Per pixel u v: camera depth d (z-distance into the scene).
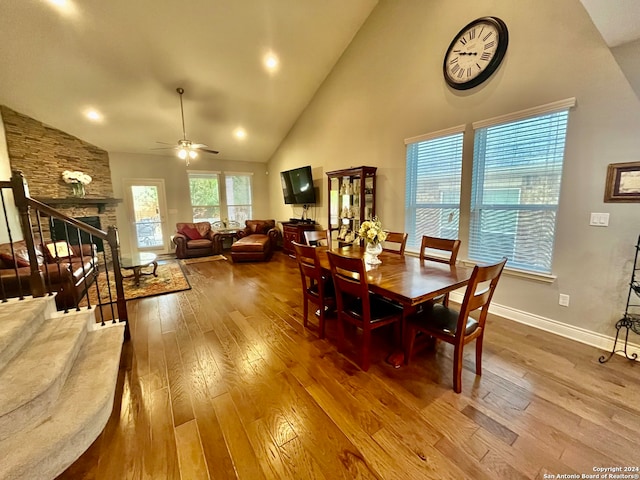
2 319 1.92
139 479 1.33
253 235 6.72
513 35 2.66
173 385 1.99
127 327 2.65
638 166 2.10
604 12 1.82
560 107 2.41
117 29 3.55
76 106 4.70
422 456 1.41
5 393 1.43
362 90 4.45
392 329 2.80
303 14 3.84
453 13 3.13
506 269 2.93
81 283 3.56
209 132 6.15
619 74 2.13
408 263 2.65
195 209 7.26
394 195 4.11
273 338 2.65
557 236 2.56
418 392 1.88
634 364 2.15
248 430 1.60
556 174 2.54
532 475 1.31
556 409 1.71
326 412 1.72
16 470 1.20
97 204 5.80
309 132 5.93
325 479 1.31
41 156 5.01
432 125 3.49
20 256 3.35
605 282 2.33
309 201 5.97
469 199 3.19
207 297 3.78
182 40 3.85
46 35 3.45
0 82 3.94
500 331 2.69
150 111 5.15
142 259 4.55
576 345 2.43
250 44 4.11
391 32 3.87
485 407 1.73
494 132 2.93
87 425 1.46
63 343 1.94
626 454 1.41
